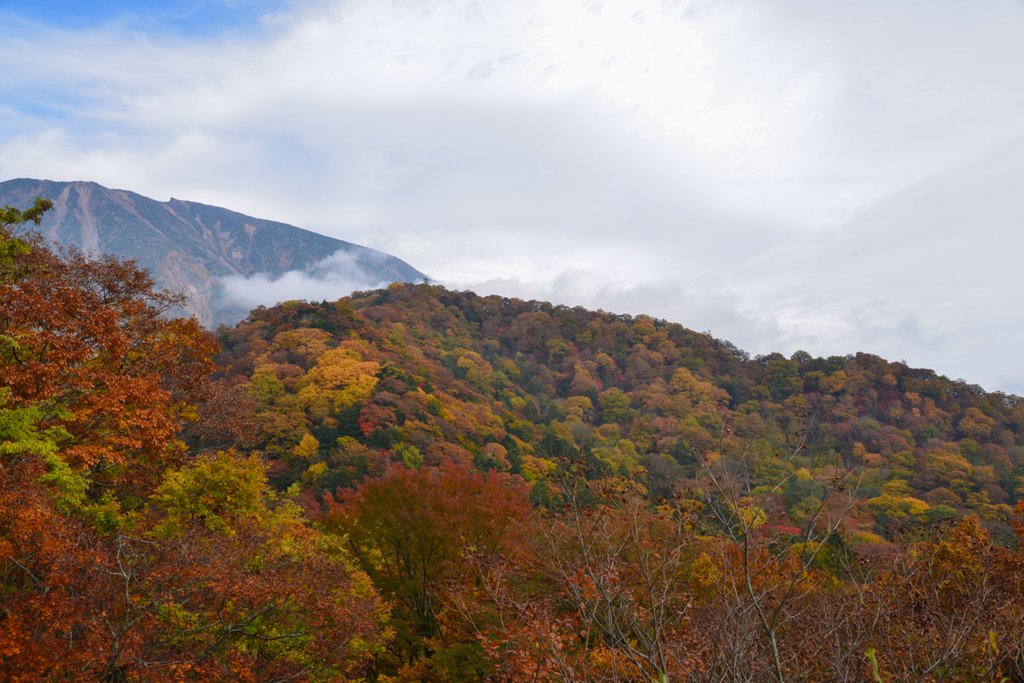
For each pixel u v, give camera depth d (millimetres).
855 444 86000
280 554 10672
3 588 7766
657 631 5988
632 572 8195
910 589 9172
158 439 13414
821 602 8430
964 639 6762
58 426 10938
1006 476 78125
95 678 6906
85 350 12633
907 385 120250
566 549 10227
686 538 8148
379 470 48062
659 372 134125
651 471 64250
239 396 20844
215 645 8602
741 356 155000
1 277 13766
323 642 9617
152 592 8000
